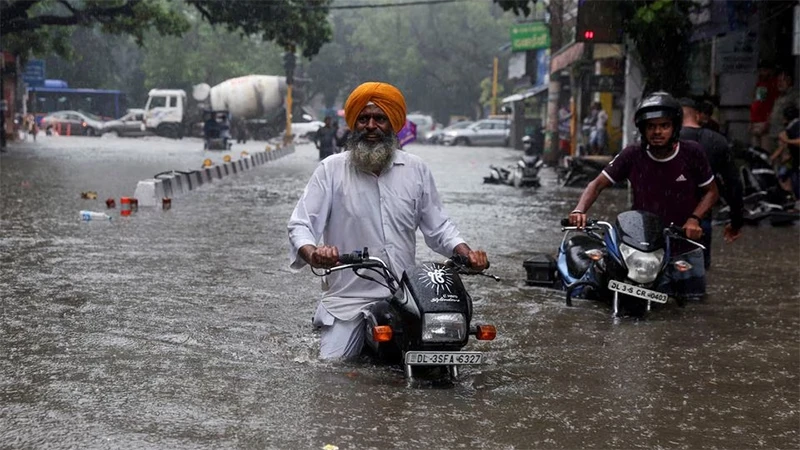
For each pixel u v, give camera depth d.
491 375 7.31
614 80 30.05
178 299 9.84
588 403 6.65
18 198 20.53
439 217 7.55
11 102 56.31
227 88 69.00
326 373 7.17
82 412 6.14
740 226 11.05
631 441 5.89
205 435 5.77
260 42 90.38
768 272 12.57
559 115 44.44
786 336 8.87
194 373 7.12
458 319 6.80
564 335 8.74
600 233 10.23
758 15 22.75
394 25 89.44
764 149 21.22
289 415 6.19
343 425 6.02
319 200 7.42
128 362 7.38
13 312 9.03
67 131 70.75
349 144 7.39
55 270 11.34
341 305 7.51
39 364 7.27
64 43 54.62
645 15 19.80
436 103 95.62
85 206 19.08
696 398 6.84
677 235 9.65
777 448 5.84
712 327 9.21
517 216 19.06
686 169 9.98
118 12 41.59
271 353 7.76
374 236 7.45
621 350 8.22
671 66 20.75
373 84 7.33
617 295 9.58
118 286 10.44
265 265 12.09
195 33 87.38
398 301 7.00
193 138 72.12
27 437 5.65
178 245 13.70
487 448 5.69
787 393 7.01
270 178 29.72
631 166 10.14
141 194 19.48
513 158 48.16
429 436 5.87
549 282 11.11
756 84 24.19
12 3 39.53
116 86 94.25
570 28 37.53
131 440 5.64
